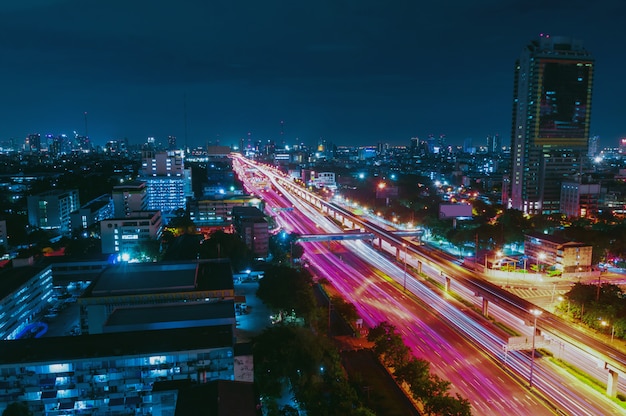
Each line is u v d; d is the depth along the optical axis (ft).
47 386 386.73
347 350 516.32
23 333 592.60
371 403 393.09
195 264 637.71
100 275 596.29
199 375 406.41
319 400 390.83
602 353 456.86
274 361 437.99
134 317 493.77
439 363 513.86
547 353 538.47
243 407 339.57
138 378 398.83
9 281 615.16
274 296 599.16
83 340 419.74
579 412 425.28
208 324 488.02
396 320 634.02
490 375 490.08
